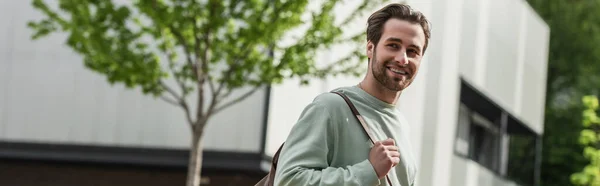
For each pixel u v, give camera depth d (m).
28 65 16.09
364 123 3.28
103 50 11.47
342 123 3.28
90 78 15.94
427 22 3.36
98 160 15.78
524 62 27.22
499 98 25.09
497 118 26.62
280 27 11.12
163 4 11.00
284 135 15.55
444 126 21.48
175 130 15.61
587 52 36.91
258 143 15.09
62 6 11.35
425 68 20.08
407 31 3.28
